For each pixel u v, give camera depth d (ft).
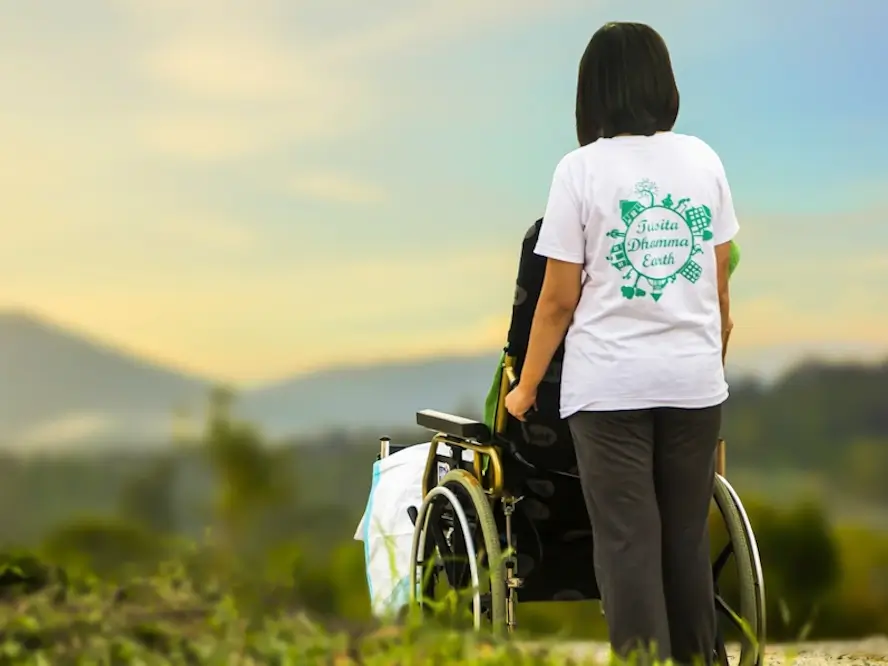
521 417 19.69
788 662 16.66
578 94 18.83
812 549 138.62
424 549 22.21
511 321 20.40
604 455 18.22
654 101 18.37
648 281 17.92
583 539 22.25
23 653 13.79
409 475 24.59
